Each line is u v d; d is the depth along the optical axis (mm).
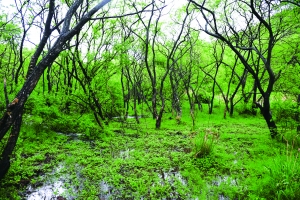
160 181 6684
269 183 5660
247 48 10492
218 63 21391
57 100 12094
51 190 6062
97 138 11141
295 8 9773
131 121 16625
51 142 9961
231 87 21594
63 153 8758
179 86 21500
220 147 9312
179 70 19281
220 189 6105
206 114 20984
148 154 8844
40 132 10633
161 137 11648
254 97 19078
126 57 12664
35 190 6035
